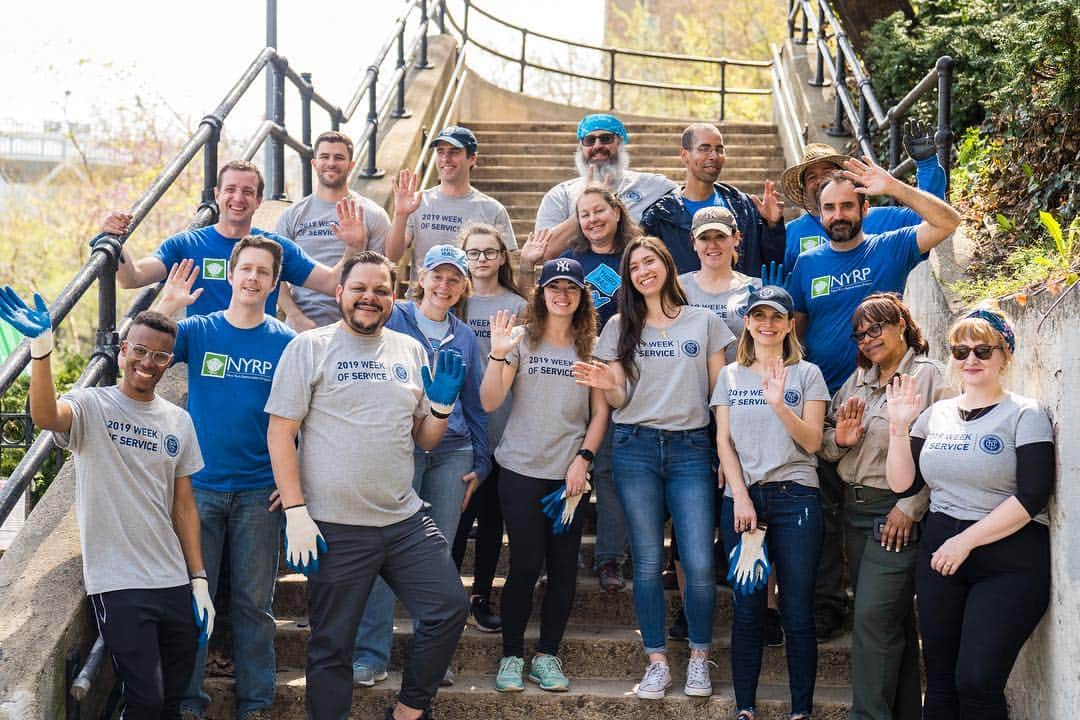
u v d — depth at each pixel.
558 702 4.34
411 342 4.14
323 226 5.60
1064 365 3.53
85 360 9.73
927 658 3.81
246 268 4.13
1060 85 5.09
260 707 4.21
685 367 4.37
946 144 5.10
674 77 23.27
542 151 10.73
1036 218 5.17
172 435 3.84
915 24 8.00
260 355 4.18
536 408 4.42
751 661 4.16
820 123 9.05
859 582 4.09
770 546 4.22
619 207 5.03
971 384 3.72
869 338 4.08
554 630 4.44
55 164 27.70
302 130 7.69
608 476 4.86
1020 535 3.64
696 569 4.25
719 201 5.16
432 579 3.97
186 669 3.85
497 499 4.76
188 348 4.16
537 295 4.48
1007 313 4.09
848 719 4.27
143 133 21.25
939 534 3.74
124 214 4.55
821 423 4.16
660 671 4.30
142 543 3.73
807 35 10.69
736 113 20.06
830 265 4.59
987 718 3.61
